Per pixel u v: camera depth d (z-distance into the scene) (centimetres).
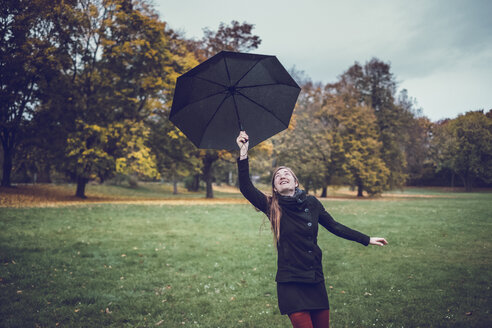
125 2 2530
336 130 4256
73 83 2475
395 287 652
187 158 3125
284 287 262
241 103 301
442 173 6488
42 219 1407
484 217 1656
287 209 276
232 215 1786
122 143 2514
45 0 2055
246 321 500
